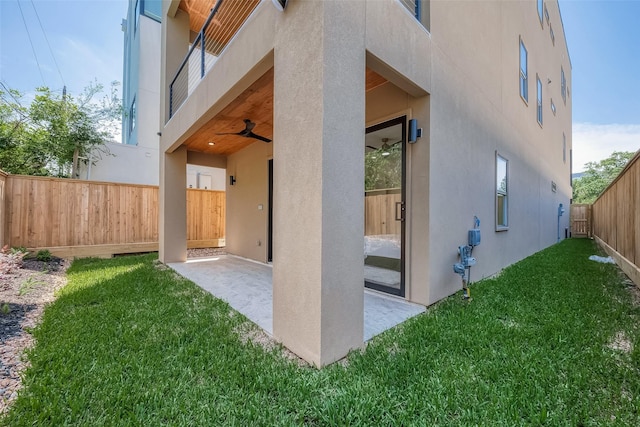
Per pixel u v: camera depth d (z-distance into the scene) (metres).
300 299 2.19
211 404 1.60
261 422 1.48
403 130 3.62
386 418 1.49
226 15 5.41
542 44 8.68
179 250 6.36
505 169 5.74
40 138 8.63
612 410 1.56
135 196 7.35
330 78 2.07
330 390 1.74
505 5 5.67
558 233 11.39
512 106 6.11
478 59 4.57
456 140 3.92
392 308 3.29
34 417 1.49
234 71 3.22
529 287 3.99
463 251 3.67
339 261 2.14
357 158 2.29
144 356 2.10
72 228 6.45
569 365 1.98
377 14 2.57
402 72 2.88
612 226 6.80
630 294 3.79
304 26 2.17
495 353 2.15
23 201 5.80
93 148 9.42
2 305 3.05
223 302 3.42
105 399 1.62
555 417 1.48
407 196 3.55
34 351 2.12
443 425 1.45
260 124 5.02
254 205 6.71
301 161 2.18
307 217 2.12
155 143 10.78
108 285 4.05
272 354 2.19
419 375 1.87
